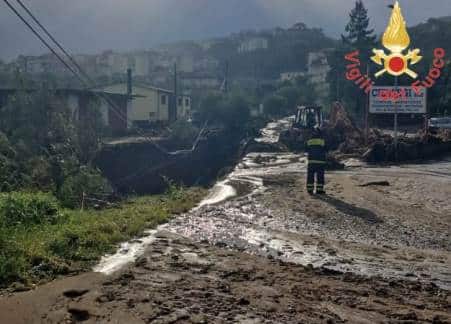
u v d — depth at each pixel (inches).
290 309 201.6
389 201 471.5
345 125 1178.6
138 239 313.4
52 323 186.4
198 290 220.4
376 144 908.0
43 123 992.2
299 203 459.8
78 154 979.3
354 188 552.1
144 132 1628.9
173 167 1387.8
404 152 911.7
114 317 189.8
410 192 524.4
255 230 348.2
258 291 221.6
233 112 2178.9
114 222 346.6
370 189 545.6
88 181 767.1
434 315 200.8
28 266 242.4
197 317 190.7
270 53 5551.2
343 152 1029.2
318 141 519.8
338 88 2257.6
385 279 246.8
